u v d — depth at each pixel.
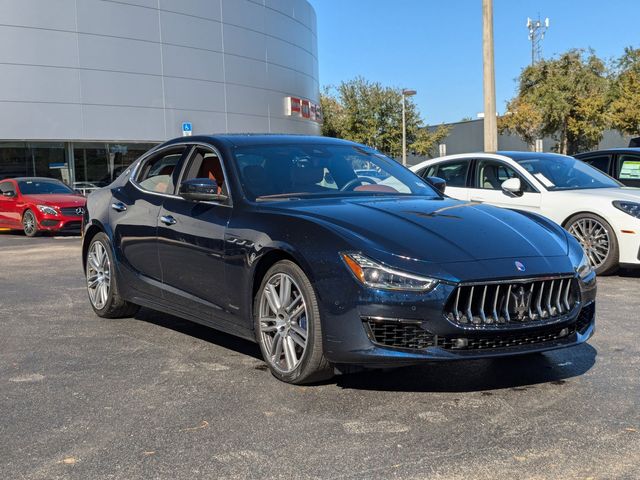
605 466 3.04
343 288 3.83
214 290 4.77
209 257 4.77
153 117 28.84
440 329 3.70
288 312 4.20
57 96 26.30
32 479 3.01
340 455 3.21
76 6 26.56
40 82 25.91
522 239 4.16
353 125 50.47
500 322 3.79
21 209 16.33
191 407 3.89
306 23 38.19
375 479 2.95
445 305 3.70
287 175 5.03
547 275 3.90
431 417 3.68
